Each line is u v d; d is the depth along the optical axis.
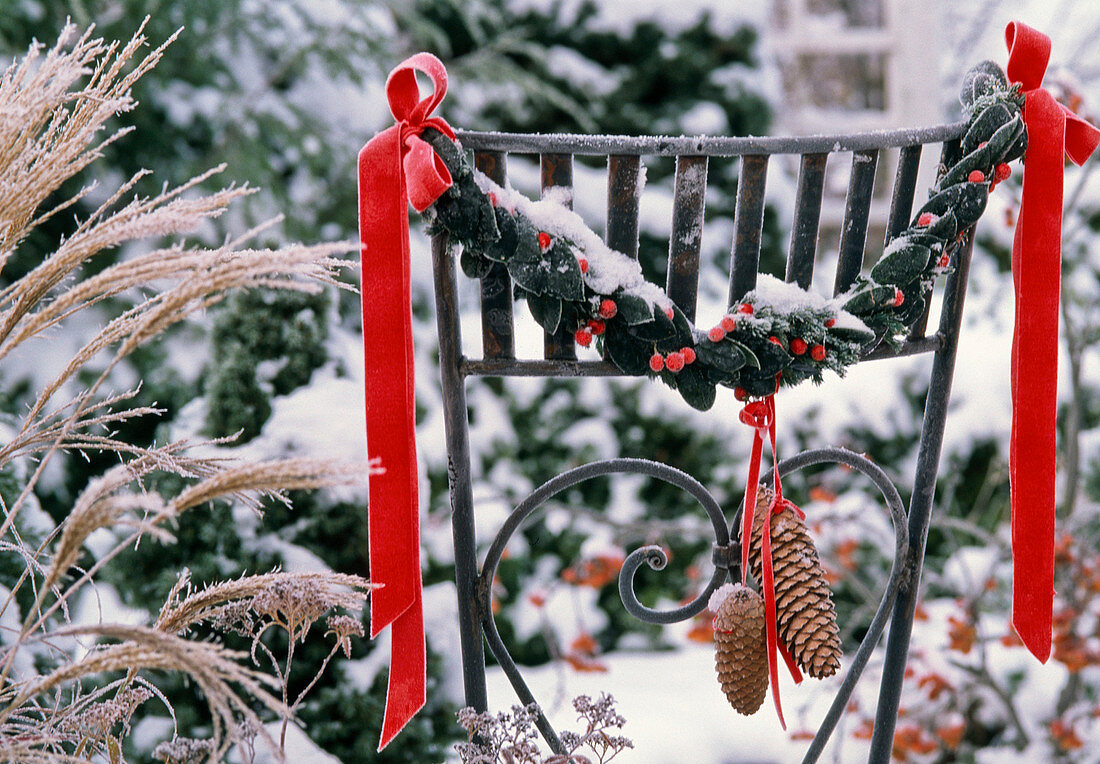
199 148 3.01
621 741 1.26
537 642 2.72
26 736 1.15
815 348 1.24
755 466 1.29
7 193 1.10
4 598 1.44
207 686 1.02
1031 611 1.34
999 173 1.27
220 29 3.01
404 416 1.23
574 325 1.23
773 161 3.58
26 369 2.52
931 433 1.37
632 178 1.23
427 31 3.36
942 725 2.21
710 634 2.28
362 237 1.22
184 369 2.60
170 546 1.57
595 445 2.91
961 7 5.14
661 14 3.67
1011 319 3.30
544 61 3.64
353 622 1.24
